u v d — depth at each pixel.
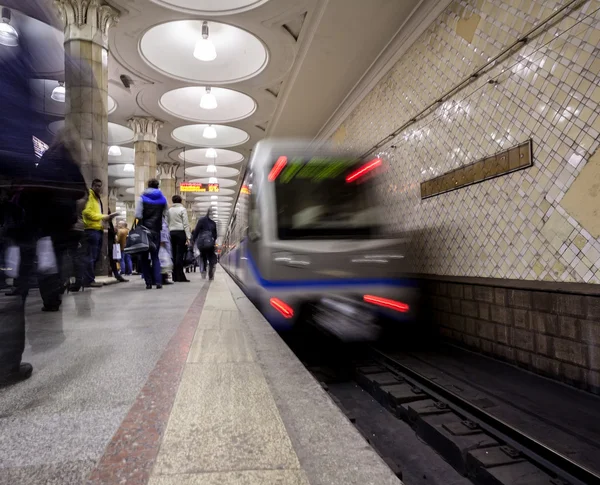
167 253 9.16
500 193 4.62
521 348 4.18
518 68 4.38
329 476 1.39
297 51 8.48
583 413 3.05
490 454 2.56
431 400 3.54
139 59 10.28
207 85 11.63
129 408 1.98
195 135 17.42
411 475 2.68
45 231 2.47
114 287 8.43
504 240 4.56
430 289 5.80
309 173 5.08
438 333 5.62
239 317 4.51
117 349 3.13
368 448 1.59
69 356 2.94
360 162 5.31
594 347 3.40
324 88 9.59
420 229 6.31
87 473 1.39
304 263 4.73
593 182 3.54
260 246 4.90
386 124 7.72
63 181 2.45
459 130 5.37
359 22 6.96
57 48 2.16
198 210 40.38
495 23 4.77
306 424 1.82
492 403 3.28
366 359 5.02
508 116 4.50
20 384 2.34
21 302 2.38
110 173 22.59
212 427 1.73
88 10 8.29
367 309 4.81
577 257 3.68
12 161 2.12
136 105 13.53
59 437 1.67
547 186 3.99
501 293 4.45
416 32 6.48
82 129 8.13
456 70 5.50
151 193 7.79
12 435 1.70
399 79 7.18
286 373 2.57
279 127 13.12
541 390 3.55
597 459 2.42
